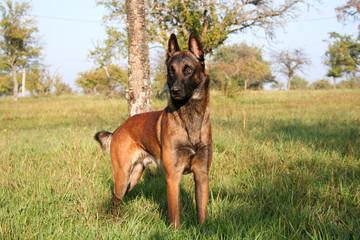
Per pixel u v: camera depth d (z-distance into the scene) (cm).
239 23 2098
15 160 533
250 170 456
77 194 371
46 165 513
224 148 569
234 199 360
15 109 1869
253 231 278
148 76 606
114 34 2181
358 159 488
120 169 367
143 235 280
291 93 3106
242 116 1103
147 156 368
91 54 2620
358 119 899
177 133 304
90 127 948
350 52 7562
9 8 3300
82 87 5619
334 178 409
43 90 4394
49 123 1245
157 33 2014
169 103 311
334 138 639
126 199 398
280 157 504
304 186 378
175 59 316
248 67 6675
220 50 2522
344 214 306
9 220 304
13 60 3381
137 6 583
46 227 297
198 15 1983
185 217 327
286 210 318
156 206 362
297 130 768
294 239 264
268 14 2095
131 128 370
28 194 374
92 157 536
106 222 308
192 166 314
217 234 269
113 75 3859
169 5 1922
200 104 308
